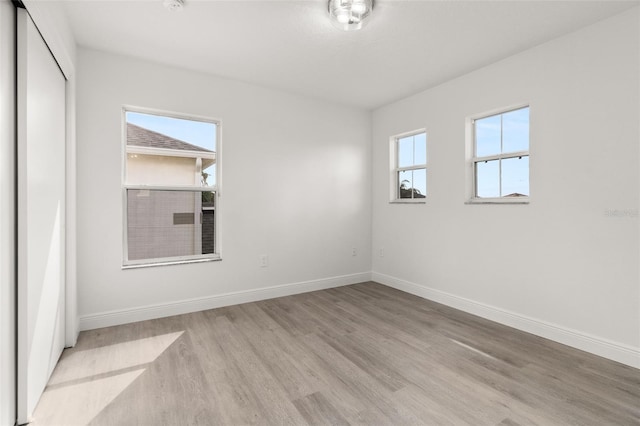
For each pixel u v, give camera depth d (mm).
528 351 2457
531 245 2811
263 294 3758
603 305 2375
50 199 2020
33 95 1717
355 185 4512
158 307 3133
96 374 2111
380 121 4508
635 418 1687
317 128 4145
